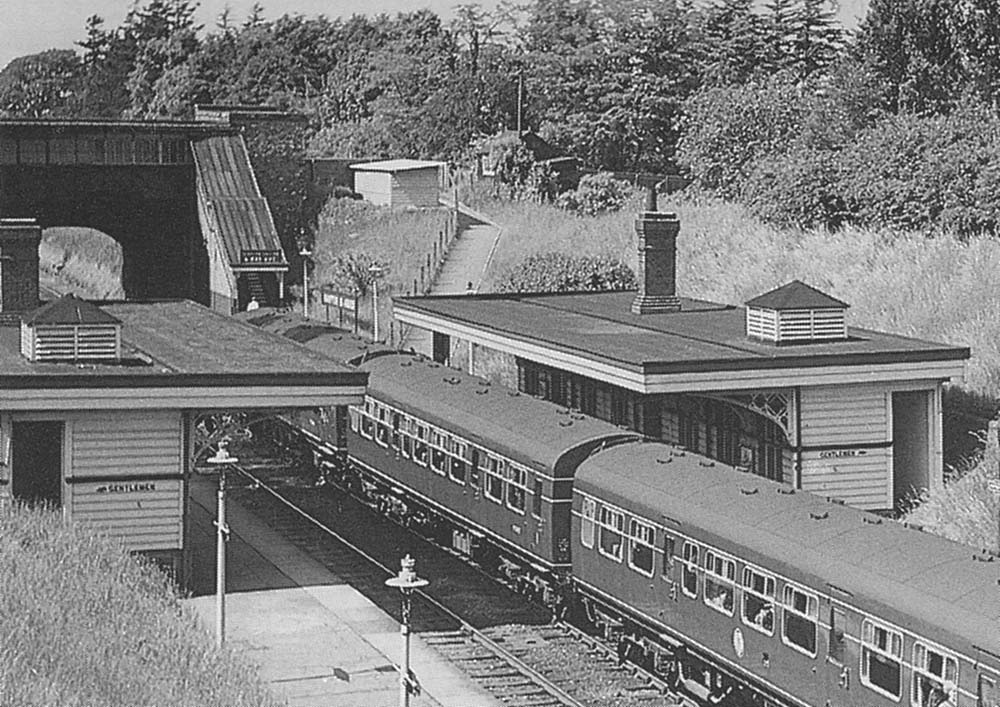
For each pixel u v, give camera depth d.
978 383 39.31
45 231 102.31
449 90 99.00
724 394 33.53
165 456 31.45
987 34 67.25
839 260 52.62
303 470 48.97
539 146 89.75
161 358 35.38
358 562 36.16
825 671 21.77
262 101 112.31
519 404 34.47
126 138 69.38
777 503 24.55
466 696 26.28
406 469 38.75
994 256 46.88
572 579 29.97
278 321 53.03
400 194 77.38
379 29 121.88
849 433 33.78
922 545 21.44
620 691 26.61
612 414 41.53
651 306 43.53
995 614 18.83
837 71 70.69
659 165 91.62
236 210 67.38
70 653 23.98
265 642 29.30
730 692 24.97
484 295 49.50
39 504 31.59
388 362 42.44
